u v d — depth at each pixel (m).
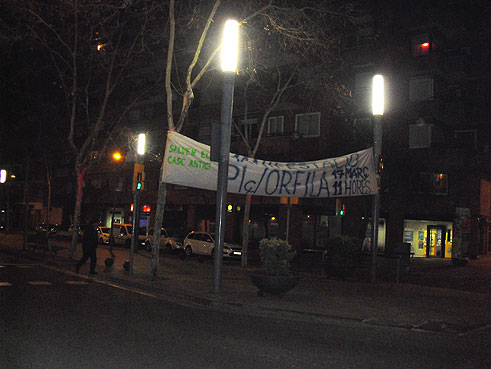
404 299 12.33
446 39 33.34
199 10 17.91
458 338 8.41
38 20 18.84
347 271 16.20
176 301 10.90
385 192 31.80
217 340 7.04
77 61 22.52
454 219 27.69
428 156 30.41
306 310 9.89
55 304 9.26
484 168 30.95
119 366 5.46
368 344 7.48
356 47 32.12
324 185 15.15
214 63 32.75
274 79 30.47
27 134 35.41
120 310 9.08
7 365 5.28
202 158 13.43
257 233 34.03
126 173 45.03
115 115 32.31
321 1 18.98
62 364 5.42
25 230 24.47
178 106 39.19
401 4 32.06
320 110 30.72
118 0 18.94
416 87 31.30
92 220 15.48
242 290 12.51
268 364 5.91
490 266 27.00
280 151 31.77
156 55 33.12
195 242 26.72
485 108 30.61
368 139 28.44
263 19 17.41
